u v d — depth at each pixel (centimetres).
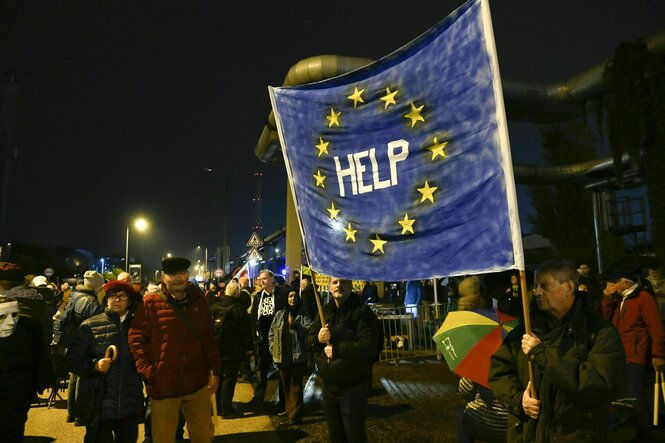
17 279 479
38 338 423
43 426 668
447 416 637
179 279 419
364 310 412
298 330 661
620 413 347
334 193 377
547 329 249
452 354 324
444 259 309
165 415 404
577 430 227
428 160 325
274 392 865
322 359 413
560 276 240
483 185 294
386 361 1038
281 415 691
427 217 321
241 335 702
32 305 490
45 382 425
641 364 519
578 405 224
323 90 389
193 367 419
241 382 959
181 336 414
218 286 1415
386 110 351
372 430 589
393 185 343
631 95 1536
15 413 393
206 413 428
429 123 326
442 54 321
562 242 2414
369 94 362
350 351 392
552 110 1931
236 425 649
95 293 657
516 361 261
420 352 1088
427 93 327
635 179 1595
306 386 891
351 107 371
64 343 628
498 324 322
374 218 351
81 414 415
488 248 286
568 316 241
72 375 609
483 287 418
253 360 1196
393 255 337
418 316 1108
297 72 1587
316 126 391
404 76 342
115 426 429
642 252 1819
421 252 322
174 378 407
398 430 586
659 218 1467
